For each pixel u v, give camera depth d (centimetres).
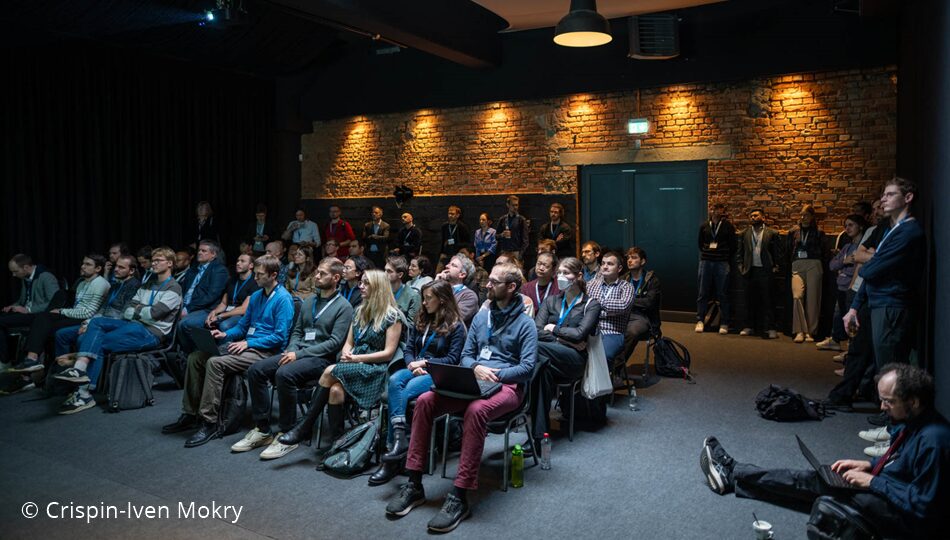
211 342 465
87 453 434
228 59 992
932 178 454
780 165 867
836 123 834
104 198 955
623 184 974
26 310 657
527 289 536
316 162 1222
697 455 420
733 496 358
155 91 1012
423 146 1112
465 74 1057
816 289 802
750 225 879
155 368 584
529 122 1025
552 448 436
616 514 338
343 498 362
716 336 841
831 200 841
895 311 432
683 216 938
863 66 807
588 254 601
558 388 474
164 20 838
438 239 1101
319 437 438
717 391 571
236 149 1136
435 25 870
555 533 318
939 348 402
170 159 1038
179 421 479
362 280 434
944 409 384
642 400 546
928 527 280
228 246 1116
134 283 598
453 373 347
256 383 440
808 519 328
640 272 616
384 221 1148
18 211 855
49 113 883
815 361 689
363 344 432
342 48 1160
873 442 437
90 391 552
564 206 1004
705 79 895
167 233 1035
